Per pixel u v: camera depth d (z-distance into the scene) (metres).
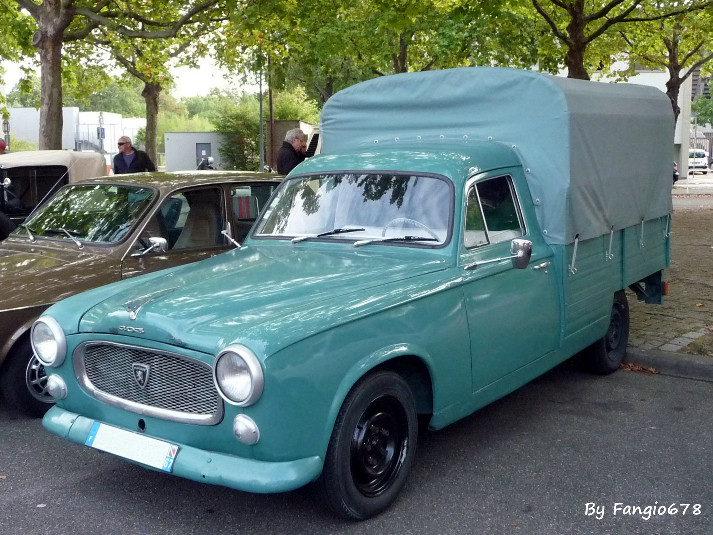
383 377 3.91
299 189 5.36
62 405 4.27
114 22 13.67
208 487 4.41
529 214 5.29
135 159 11.16
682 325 7.81
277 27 17.31
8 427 5.42
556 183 5.29
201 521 3.99
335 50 17.62
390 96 6.03
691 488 4.35
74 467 4.71
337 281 4.19
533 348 5.12
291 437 3.49
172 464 3.65
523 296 4.97
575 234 5.43
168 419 3.73
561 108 5.21
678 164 44.50
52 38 13.47
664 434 5.20
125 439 3.88
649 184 6.71
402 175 4.97
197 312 3.80
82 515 4.07
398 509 4.09
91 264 5.95
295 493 4.30
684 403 5.85
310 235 5.04
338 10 17.14
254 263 4.68
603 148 5.75
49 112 13.59
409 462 4.17
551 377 6.54
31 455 4.91
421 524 3.93
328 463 3.69
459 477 4.50
